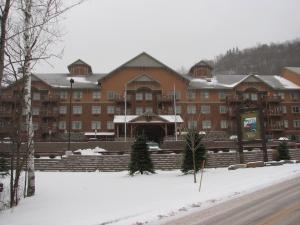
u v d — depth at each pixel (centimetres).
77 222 1209
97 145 5181
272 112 7238
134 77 7125
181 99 7144
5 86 1748
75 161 3634
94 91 7075
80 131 6900
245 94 7375
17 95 1770
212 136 6506
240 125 3541
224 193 1750
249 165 3192
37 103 6806
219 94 7312
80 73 7612
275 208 1306
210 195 1711
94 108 7012
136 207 1474
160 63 7200
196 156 2939
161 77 7188
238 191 1795
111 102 7044
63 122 6919
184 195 1783
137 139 3133
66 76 7569
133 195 1867
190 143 2927
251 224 1076
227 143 5275
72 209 1483
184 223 1127
